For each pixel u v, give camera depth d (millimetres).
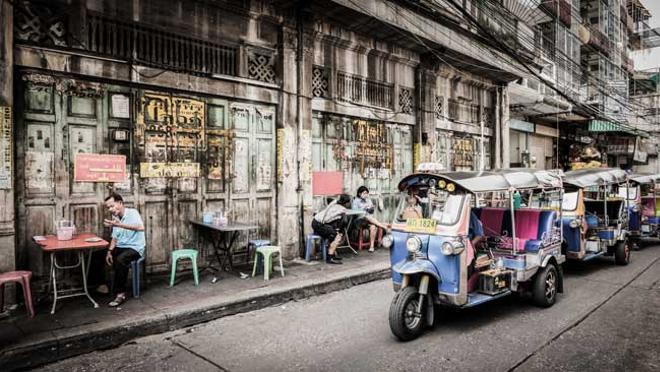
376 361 4391
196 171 7555
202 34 7523
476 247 6047
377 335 5156
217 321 5727
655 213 12742
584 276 8445
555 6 18906
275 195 8719
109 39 6555
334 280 7277
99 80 6480
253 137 8359
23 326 4938
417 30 10398
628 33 34062
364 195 9883
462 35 12117
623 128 21922
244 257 8297
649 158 32938
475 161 14648
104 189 6547
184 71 7270
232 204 8055
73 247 5293
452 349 4703
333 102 9781
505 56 14305
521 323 5590
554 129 21719
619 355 4523
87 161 6379
